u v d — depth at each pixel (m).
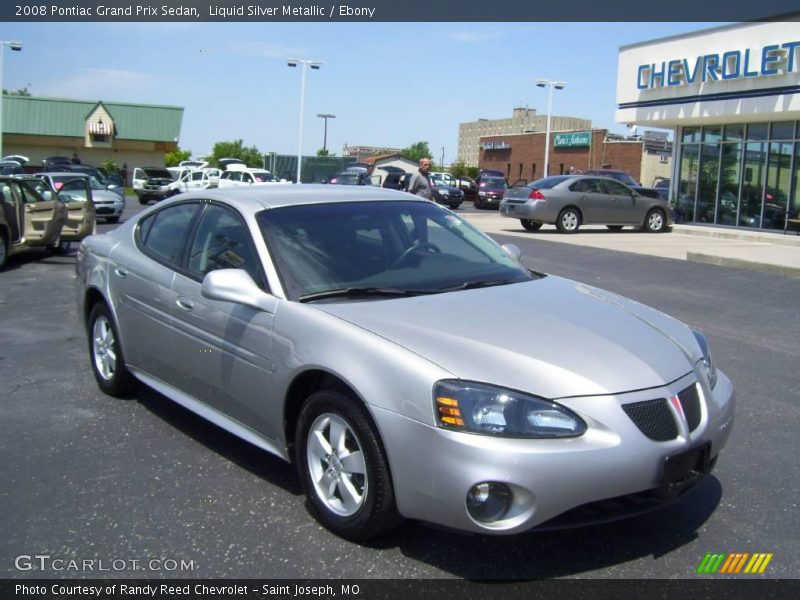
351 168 38.00
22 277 11.87
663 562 3.51
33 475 4.40
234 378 4.25
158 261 5.07
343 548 3.60
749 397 5.94
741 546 3.66
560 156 59.41
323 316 3.80
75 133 55.03
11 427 5.16
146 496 4.13
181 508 3.99
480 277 4.52
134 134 56.66
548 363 3.39
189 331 4.61
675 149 23.70
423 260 4.56
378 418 3.38
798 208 19.88
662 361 3.62
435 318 3.76
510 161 65.19
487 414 3.19
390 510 3.45
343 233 4.55
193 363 4.61
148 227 5.45
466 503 3.18
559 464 3.13
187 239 4.94
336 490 3.71
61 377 6.33
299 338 3.81
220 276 4.06
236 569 3.42
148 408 5.56
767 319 8.72
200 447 4.83
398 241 4.66
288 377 3.85
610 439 3.22
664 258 13.97
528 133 62.62
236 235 4.54
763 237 18.80
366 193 5.07
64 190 19.73
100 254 5.75
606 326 3.86
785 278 11.59
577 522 3.26
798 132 19.84
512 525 3.16
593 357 3.48
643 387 3.40
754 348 7.45
